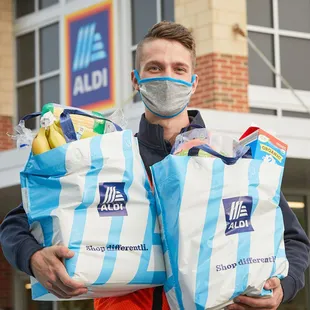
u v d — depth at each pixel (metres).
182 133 3.36
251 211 3.15
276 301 3.18
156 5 11.32
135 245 3.14
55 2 12.68
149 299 3.24
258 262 3.12
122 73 11.57
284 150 3.34
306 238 3.50
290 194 10.95
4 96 13.02
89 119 3.29
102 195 3.12
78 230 3.08
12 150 9.88
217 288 3.05
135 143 3.25
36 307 13.07
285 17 11.27
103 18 11.87
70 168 3.12
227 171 3.15
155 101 3.45
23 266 3.17
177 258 3.08
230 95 10.14
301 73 11.27
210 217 3.10
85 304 12.26
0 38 13.15
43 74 12.79
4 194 10.68
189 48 3.50
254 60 10.88
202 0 10.25
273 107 10.90
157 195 3.18
